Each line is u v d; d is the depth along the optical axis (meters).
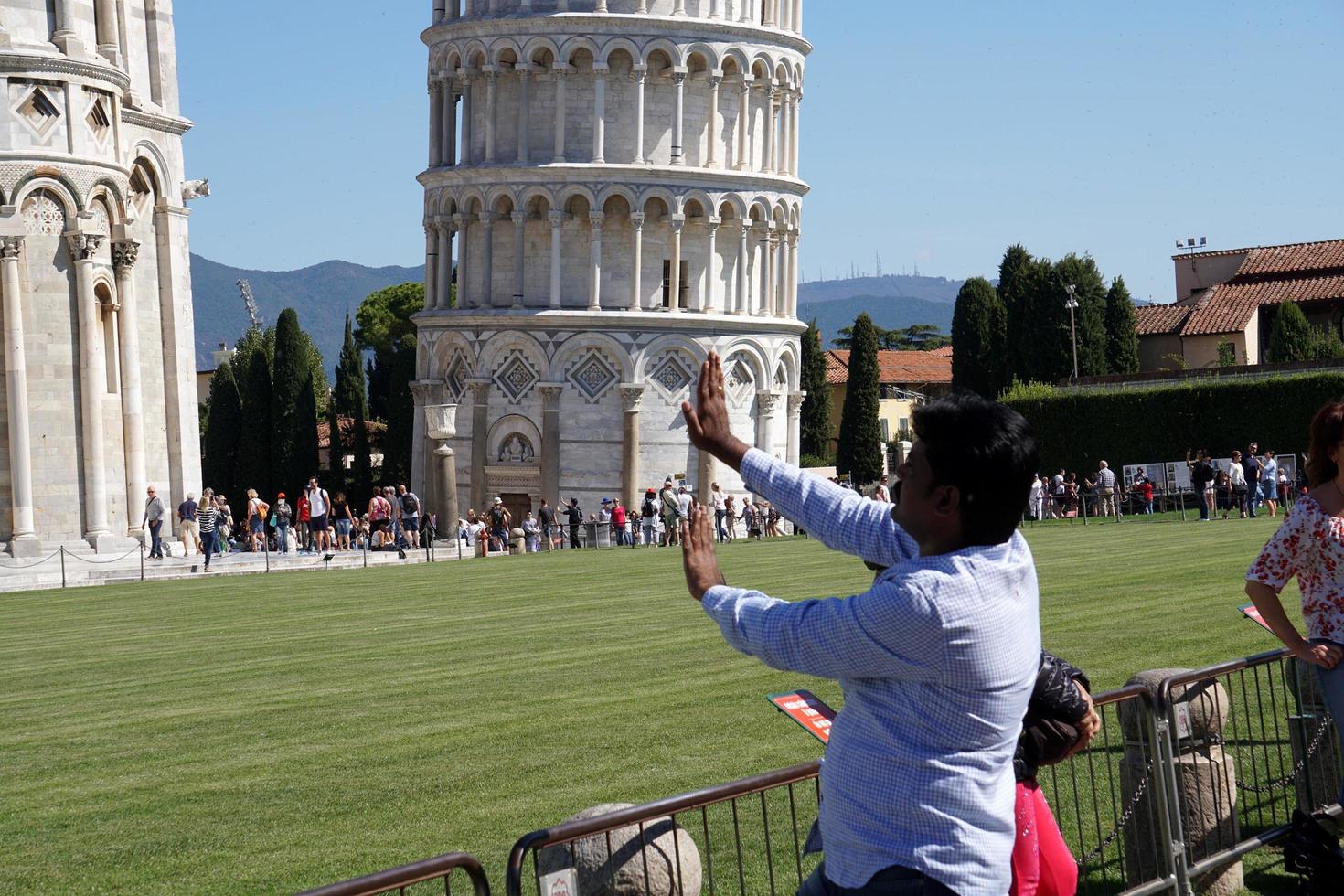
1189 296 116.12
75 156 53.75
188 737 18.12
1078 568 35.81
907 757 6.03
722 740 16.70
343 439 126.56
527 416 90.50
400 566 54.38
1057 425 78.81
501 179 90.69
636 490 89.69
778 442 94.31
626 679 21.22
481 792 14.73
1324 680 10.57
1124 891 10.30
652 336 89.75
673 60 89.75
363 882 6.54
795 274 95.75
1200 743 11.36
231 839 13.39
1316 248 110.69
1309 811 11.91
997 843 6.07
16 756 17.28
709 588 6.45
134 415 57.28
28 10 53.34
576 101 90.25
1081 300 109.69
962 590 5.98
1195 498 70.38
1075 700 7.46
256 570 53.59
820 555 49.38
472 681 21.62
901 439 122.19
